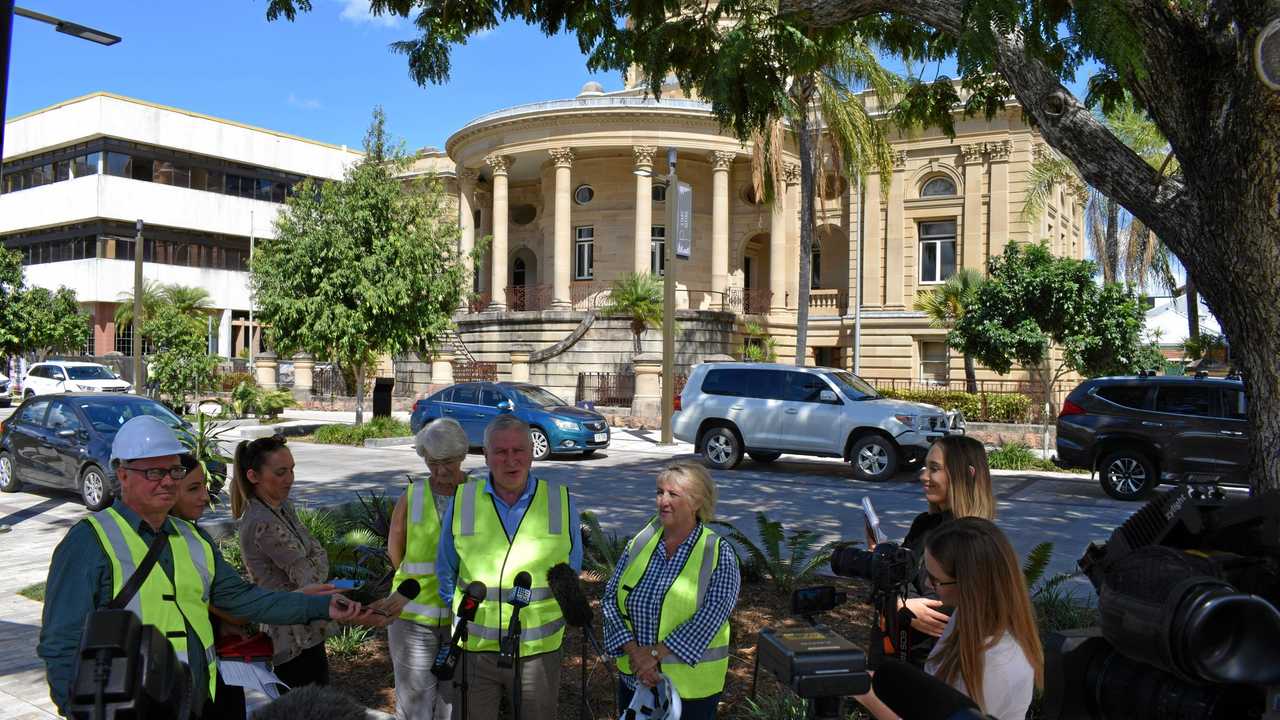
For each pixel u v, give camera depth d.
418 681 4.07
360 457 18.53
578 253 36.25
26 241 51.09
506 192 34.25
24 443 12.70
